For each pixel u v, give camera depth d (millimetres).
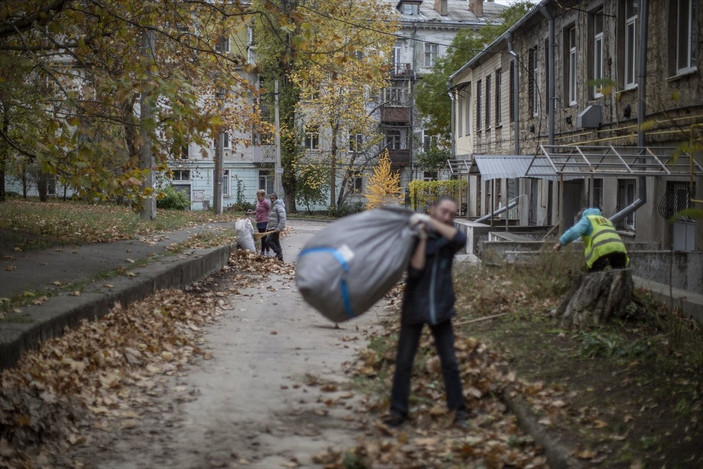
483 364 7469
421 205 41656
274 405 6871
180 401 7062
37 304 9109
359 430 6203
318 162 54312
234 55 15406
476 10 68312
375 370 7914
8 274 11539
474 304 10234
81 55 14359
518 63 27641
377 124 59625
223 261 19453
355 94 50125
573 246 12023
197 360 8672
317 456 5520
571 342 8234
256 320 11508
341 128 52469
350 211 54750
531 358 7664
